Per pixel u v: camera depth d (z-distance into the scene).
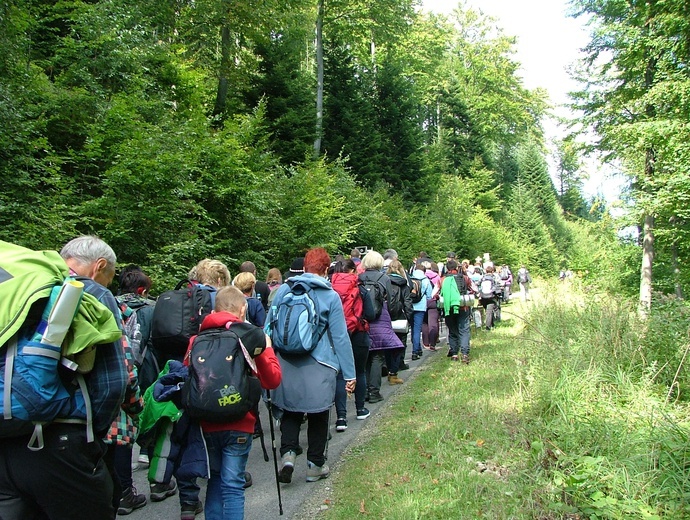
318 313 4.59
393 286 8.65
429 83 49.84
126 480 4.23
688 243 17.62
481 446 5.31
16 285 2.19
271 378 3.62
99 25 12.64
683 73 15.46
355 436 6.10
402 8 28.38
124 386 2.40
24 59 10.87
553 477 4.34
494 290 14.61
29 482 2.17
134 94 11.80
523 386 6.94
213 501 3.49
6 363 2.12
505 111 56.03
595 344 7.06
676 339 6.89
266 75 21.77
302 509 4.26
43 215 8.10
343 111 27.69
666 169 15.66
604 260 20.56
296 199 14.31
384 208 25.53
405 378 9.09
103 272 3.01
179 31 20.14
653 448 4.47
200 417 3.28
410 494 4.32
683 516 3.78
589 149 19.78
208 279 4.87
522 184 59.56
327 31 28.77
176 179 9.58
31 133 9.06
